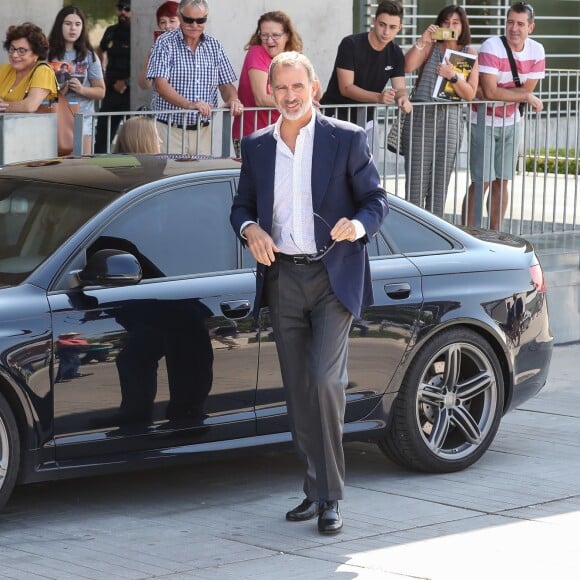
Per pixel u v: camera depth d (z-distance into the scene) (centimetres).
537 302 911
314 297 712
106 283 716
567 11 2367
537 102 1330
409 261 849
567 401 1102
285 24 1216
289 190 704
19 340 699
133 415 740
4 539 714
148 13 1508
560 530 746
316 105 1162
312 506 756
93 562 674
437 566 675
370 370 825
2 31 1602
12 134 1053
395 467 891
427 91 1302
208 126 1168
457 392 871
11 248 753
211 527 744
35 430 708
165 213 770
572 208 1439
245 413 781
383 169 1241
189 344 756
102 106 1611
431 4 2053
